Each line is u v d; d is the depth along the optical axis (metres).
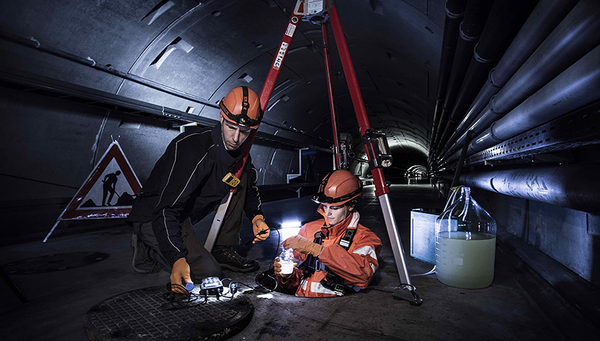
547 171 1.97
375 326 1.68
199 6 5.35
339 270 2.00
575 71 1.28
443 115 6.34
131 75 5.72
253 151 11.63
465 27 2.58
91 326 1.58
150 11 4.97
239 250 3.85
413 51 5.62
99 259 3.40
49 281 2.64
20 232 4.70
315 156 18.14
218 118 8.61
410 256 3.42
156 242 2.18
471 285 2.28
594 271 1.99
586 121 1.37
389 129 21.25
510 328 1.66
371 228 5.49
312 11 2.43
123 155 5.50
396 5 4.07
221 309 1.79
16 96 4.46
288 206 10.00
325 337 1.56
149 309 1.80
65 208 4.93
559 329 1.63
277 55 2.49
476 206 2.70
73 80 4.98
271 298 2.10
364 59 8.54
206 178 2.28
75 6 4.26
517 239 3.57
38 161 4.95
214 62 6.96
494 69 2.54
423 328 1.66
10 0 3.75
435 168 18.45
